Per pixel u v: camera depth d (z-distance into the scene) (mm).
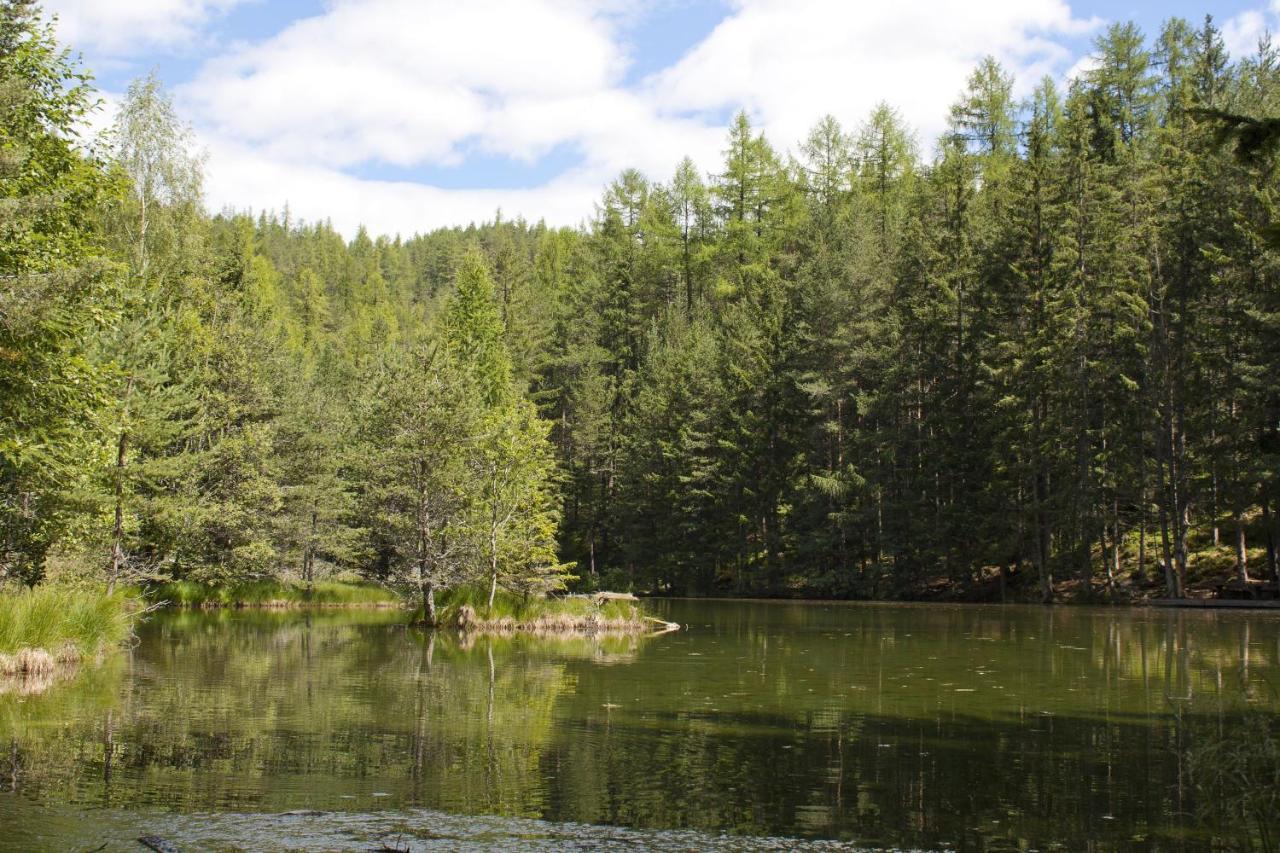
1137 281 42281
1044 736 11695
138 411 26953
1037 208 44375
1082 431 41656
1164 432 41688
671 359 61938
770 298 58656
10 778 9297
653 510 60656
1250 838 7680
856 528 50594
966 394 47594
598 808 8398
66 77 19016
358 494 47312
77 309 16922
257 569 39562
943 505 48000
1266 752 7746
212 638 25156
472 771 9773
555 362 71438
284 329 85438
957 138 61938
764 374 55094
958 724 12492
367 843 7215
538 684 16281
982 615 34406
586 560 67312
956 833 7777
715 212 77625
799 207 74625
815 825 7949
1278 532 37125
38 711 13273
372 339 89875
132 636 23562
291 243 160125
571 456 68062
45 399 16219
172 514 30344
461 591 30000
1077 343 41781
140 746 10867
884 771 9875
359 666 18844
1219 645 22016
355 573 47031
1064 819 8188
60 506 20000
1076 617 32438
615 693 15227
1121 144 50906
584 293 75938
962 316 49094
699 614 36625
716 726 12359
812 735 11766
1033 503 43312
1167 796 8938
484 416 31484
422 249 177375
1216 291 38562
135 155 38812
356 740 11320
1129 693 14938
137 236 39531
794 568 54000
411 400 30000
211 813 8062
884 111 72188
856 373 52750
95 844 7125
